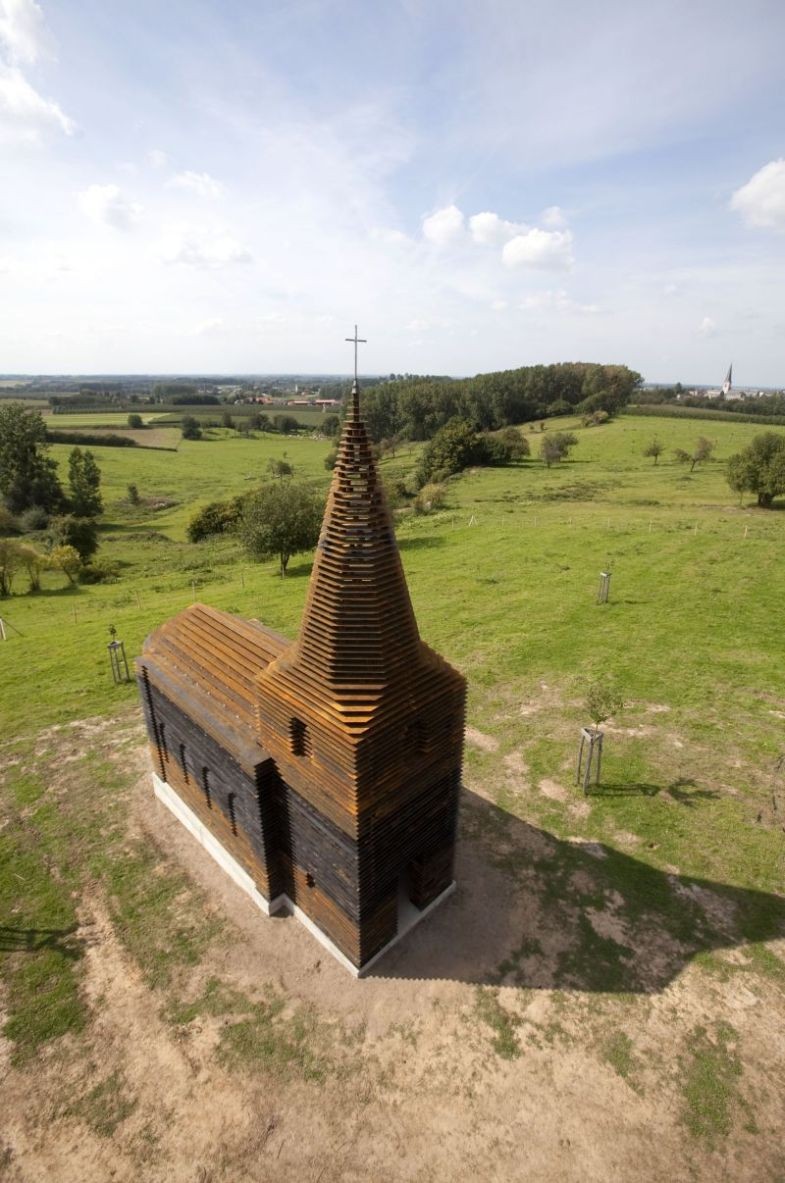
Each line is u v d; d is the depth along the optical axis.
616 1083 9.30
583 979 10.85
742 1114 8.90
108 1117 8.98
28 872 13.32
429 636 25.09
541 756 16.95
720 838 14.02
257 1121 8.90
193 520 59.66
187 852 13.86
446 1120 8.86
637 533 40.59
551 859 13.44
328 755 9.51
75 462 75.06
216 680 12.66
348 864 9.98
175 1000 10.58
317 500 39.56
